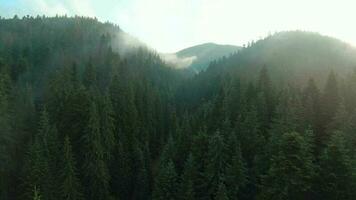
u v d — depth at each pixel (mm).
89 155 60125
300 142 37406
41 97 94875
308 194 38656
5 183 58281
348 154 44531
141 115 85688
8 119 64500
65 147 56219
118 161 66625
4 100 66500
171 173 51750
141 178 63906
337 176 38125
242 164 48469
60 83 82875
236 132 58031
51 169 56906
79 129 66312
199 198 50250
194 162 52469
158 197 50938
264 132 61500
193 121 76562
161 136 84750
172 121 92125
